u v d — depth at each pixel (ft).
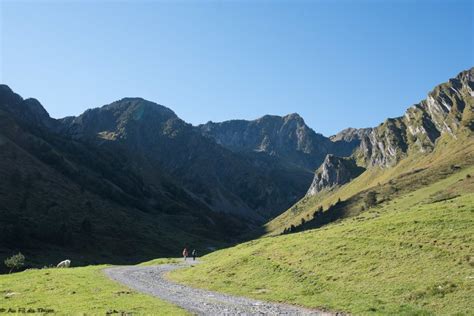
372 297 127.34
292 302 132.57
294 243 213.05
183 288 174.60
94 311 109.70
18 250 614.34
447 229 165.68
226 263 214.48
